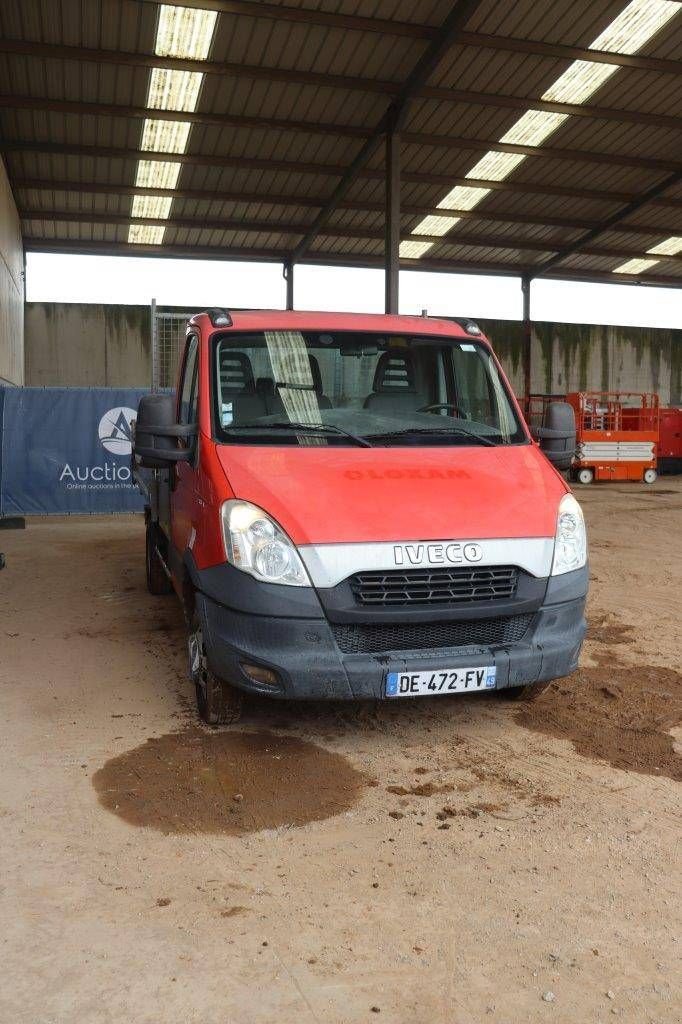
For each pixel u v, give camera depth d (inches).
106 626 246.8
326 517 146.3
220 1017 87.1
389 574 144.0
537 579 152.2
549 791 141.4
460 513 152.5
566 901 109.2
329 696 142.9
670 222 987.3
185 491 180.7
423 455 169.0
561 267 1128.2
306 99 673.6
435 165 821.2
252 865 116.8
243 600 143.9
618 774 148.4
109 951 97.3
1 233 704.4
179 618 256.5
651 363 1202.0
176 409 215.0
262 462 158.7
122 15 549.0
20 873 113.7
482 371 193.8
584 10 570.3
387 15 568.4
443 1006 89.4
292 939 100.3
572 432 190.4
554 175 852.6
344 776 146.0
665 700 187.0
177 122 699.4
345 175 805.2
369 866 117.1
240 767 148.9
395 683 143.8
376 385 184.4
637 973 95.2
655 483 824.9
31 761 150.6
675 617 266.2
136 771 146.5
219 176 810.2
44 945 98.2
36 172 780.6
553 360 1160.8
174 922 103.2
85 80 625.6
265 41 588.4
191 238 950.4
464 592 148.6
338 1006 89.1
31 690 189.6
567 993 91.7
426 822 130.1
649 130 754.8
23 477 482.6
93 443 489.1
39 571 333.7
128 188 820.0
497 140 770.2
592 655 222.8
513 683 151.4
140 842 122.5
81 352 1006.4
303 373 180.5
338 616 142.0
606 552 392.2
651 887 112.8
